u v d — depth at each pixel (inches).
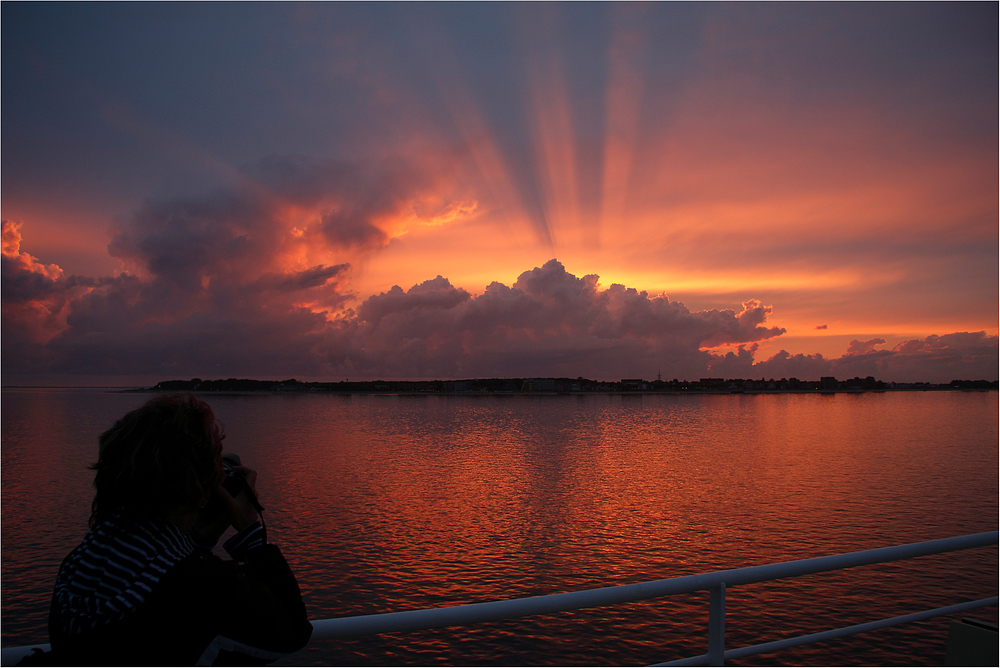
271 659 81.2
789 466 2992.1
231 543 84.6
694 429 5669.3
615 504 2030.0
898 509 1921.8
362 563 1341.0
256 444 4104.3
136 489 75.1
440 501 2084.2
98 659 72.6
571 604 105.3
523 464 3097.9
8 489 2174.0
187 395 85.4
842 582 1098.1
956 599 1019.3
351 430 5403.5
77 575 76.2
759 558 1403.8
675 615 952.3
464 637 869.8
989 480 2487.7
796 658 802.8
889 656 805.9
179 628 73.2
